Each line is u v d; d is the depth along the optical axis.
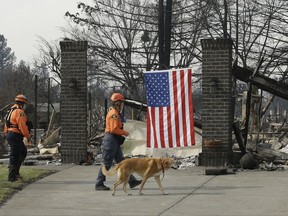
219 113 15.16
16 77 54.53
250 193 10.48
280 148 20.22
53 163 16.39
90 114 21.81
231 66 15.37
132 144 18.16
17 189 11.13
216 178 12.73
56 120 30.97
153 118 15.47
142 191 10.86
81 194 10.52
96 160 16.66
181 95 15.30
